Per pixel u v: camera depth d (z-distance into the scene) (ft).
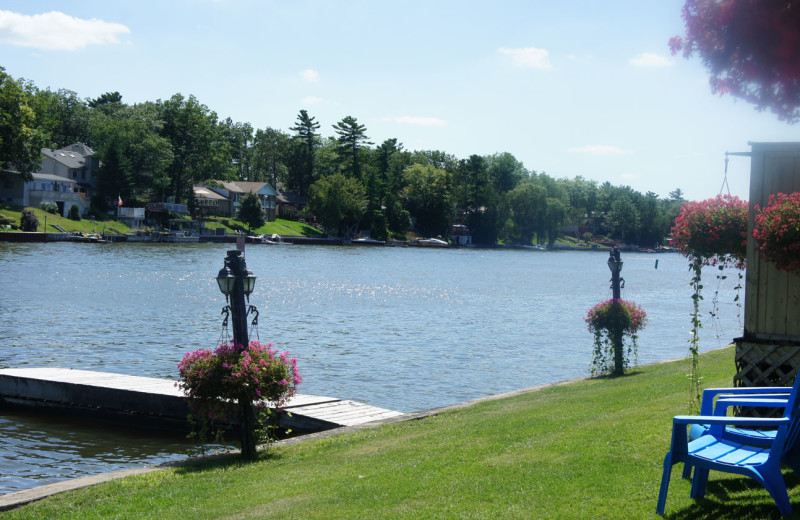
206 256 291.99
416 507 24.30
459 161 579.48
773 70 38.78
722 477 24.22
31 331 104.94
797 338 29.14
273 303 151.74
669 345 103.76
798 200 27.37
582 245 602.44
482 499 24.41
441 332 114.62
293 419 49.93
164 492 29.43
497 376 78.84
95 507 27.48
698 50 40.83
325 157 514.27
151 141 377.91
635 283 250.78
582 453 29.07
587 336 111.96
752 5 37.88
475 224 528.22
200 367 35.68
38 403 58.80
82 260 237.45
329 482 29.14
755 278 29.99
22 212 308.81
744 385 30.40
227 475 32.35
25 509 27.61
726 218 31.09
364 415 50.06
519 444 32.60
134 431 53.16
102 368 79.92
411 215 519.60
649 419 34.01
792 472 24.12
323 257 331.98
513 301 170.91
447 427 40.47
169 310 132.98
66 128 446.60
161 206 392.68
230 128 582.76
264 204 472.44
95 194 373.61
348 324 122.31
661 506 21.07
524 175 616.80
